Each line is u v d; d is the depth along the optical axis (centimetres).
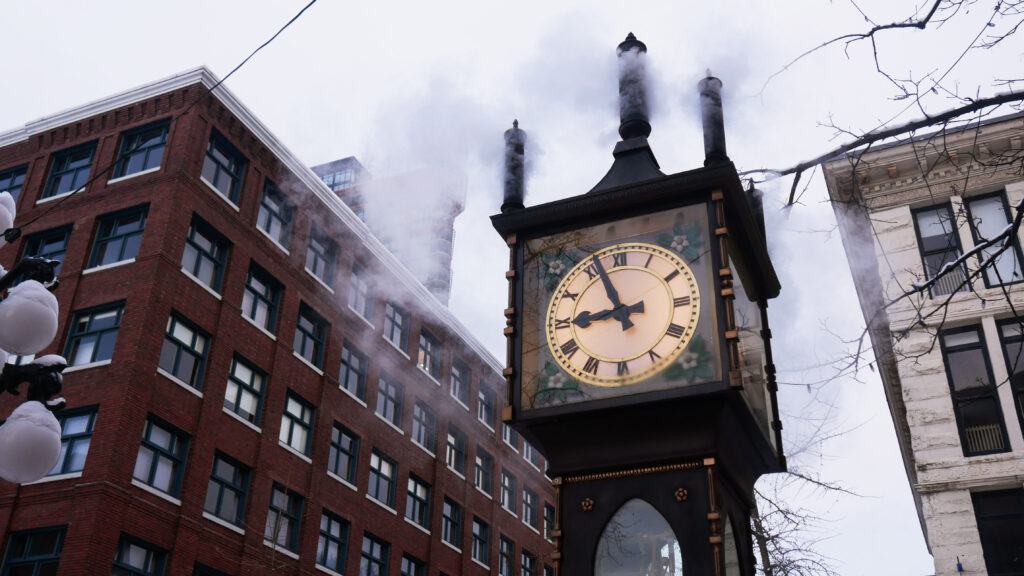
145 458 2641
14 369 646
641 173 502
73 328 2816
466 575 4188
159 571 2594
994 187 2270
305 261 3525
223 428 2916
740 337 467
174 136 3069
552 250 493
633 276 468
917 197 2317
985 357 2191
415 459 4019
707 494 411
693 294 451
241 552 2875
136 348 2652
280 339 3262
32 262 691
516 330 476
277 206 3481
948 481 2102
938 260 2259
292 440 3269
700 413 423
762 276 538
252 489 2978
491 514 4550
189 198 2988
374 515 3619
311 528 3212
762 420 487
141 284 2773
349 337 3709
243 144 3303
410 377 4100
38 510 2475
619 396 436
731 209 476
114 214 3006
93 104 3262
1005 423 2122
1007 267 2228
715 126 489
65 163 3272
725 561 416
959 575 2027
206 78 3145
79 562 2350
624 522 421
